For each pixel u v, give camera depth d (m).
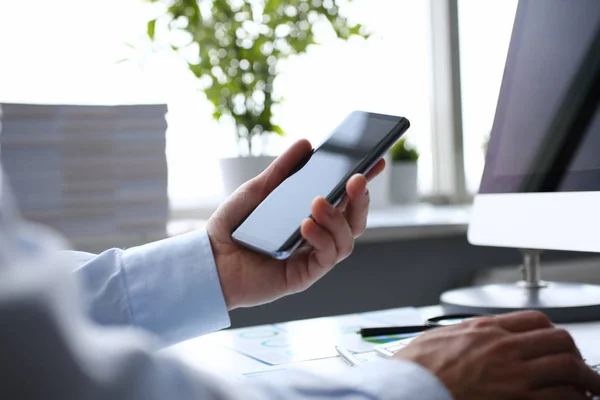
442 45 2.12
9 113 1.29
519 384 0.44
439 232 1.59
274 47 1.60
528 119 0.90
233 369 0.69
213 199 1.78
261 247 0.67
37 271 0.27
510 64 0.95
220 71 1.57
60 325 0.27
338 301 1.55
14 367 0.26
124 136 1.37
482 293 0.97
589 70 0.80
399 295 1.62
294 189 0.71
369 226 1.51
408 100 2.10
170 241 0.76
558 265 1.61
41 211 1.31
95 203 1.35
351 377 0.42
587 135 0.79
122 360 0.29
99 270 0.73
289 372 0.42
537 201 0.86
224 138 1.75
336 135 0.75
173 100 1.70
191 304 0.73
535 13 0.90
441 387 0.41
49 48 1.57
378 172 0.69
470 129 2.13
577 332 0.77
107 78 1.62
